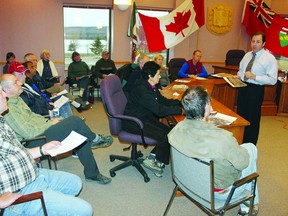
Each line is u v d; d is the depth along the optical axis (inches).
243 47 271.9
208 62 267.7
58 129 88.4
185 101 60.7
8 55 194.5
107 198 89.6
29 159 59.1
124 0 222.2
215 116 90.2
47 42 229.1
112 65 229.3
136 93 98.6
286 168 113.3
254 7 248.5
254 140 124.0
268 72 114.0
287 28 221.9
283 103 194.4
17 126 82.4
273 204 87.9
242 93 121.3
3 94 58.5
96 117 180.9
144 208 84.9
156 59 164.6
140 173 106.0
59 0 223.1
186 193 68.0
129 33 231.6
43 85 159.2
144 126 97.1
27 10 218.7
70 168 109.8
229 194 59.3
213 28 259.4
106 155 122.3
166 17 230.7
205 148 56.8
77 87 209.9
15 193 53.1
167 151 96.4
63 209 57.7
